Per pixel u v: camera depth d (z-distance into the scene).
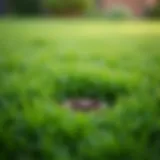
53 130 2.69
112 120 2.87
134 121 2.84
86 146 2.55
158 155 2.49
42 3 24.56
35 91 3.59
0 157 2.51
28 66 5.07
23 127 2.70
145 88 3.79
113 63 5.56
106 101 3.71
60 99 3.71
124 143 2.54
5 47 7.62
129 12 24.61
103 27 15.06
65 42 9.05
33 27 13.67
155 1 24.55
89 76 4.10
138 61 5.85
